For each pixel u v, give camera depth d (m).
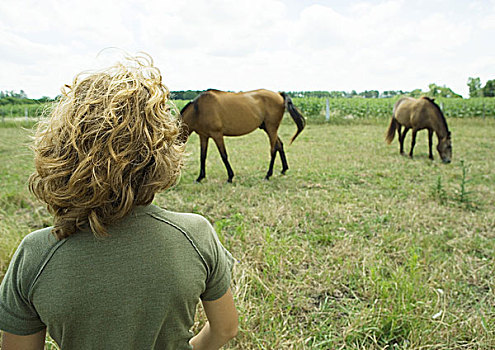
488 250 3.46
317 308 2.58
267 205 4.68
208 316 0.90
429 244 3.51
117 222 0.72
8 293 0.70
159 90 0.76
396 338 2.22
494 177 6.30
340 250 3.32
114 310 0.69
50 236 0.72
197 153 8.79
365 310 2.39
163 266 0.72
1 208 4.59
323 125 15.51
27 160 7.76
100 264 0.69
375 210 4.55
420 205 4.73
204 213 4.50
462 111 18.77
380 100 21.45
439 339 2.19
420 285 2.61
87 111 0.69
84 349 0.70
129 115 0.70
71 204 0.69
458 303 2.60
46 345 2.01
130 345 0.71
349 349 2.13
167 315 0.74
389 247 3.49
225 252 0.90
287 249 3.30
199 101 5.75
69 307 0.67
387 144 9.28
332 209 4.53
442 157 7.57
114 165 0.67
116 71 0.76
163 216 0.77
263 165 7.31
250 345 2.13
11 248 2.96
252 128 6.14
